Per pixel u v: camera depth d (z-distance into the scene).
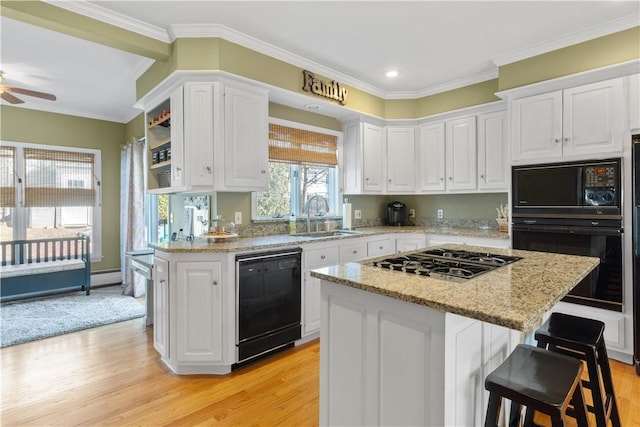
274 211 3.65
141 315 3.78
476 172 3.67
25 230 4.57
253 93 2.89
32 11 2.13
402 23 2.58
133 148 4.68
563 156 2.75
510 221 3.04
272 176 3.64
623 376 2.33
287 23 2.57
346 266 1.72
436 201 4.41
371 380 1.39
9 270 3.96
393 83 3.87
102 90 4.05
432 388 1.19
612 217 2.48
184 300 2.43
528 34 2.75
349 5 2.35
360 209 4.42
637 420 1.90
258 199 3.51
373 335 1.38
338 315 1.53
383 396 1.34
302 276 2.93
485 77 3.58
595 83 2.62
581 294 2.62
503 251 2.25
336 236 3.25
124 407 2.08
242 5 2.33
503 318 0.99
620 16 2.49
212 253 2.43
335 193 4.20
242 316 2.52
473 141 3.69
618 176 2.47
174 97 2.80
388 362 1.33
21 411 2.04
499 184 3.50
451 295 1.21
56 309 3.94
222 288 2.45
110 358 2.74
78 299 4.37
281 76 3.05
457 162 3.81
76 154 4.95
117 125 5.28
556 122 2.79
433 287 1.31
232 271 2.47
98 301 4.29
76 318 3.64
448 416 1.17
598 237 2.54
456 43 2.89
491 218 3.93
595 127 2.60
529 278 1.47
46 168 4.71
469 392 1.29
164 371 2.53
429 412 1.20
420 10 2.41
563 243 2.72
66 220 4.90
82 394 2.22
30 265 4.25
